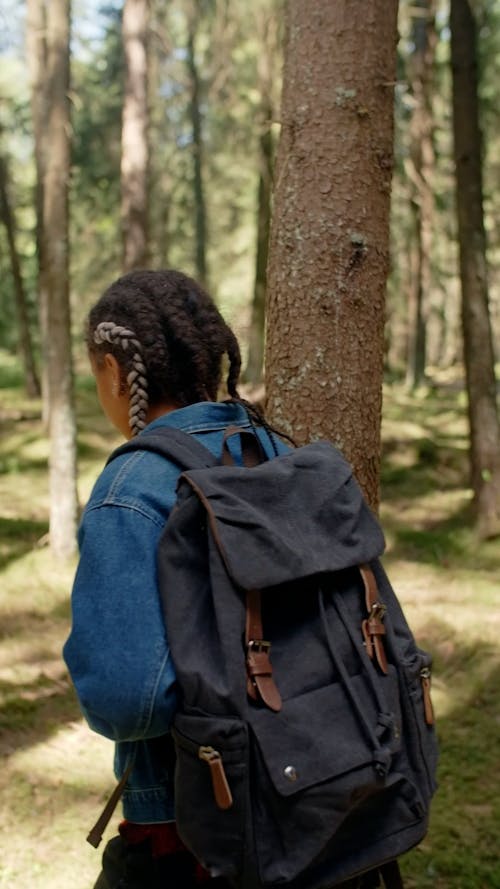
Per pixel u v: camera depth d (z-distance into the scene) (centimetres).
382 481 879
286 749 119
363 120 212
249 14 1158
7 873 284
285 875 119
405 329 2109
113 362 146
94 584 124
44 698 420
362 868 128
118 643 120
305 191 213
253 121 1516
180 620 121
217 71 1352
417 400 1398
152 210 2030
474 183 705
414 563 651
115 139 1678
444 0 1419
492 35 1095
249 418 148
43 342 1118
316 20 213
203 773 120
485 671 443
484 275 712
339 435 213
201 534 126
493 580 598
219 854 121
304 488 135
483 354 715
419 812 131
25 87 1488
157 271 151
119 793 137
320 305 212
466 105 698
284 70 221
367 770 122
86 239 1977
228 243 2562
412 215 1588
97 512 129
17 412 1216
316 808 119
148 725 120
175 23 1470
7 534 686
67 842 303
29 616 523
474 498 715
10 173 1605
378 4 212
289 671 125
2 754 364
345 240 212
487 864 293
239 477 130
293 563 124
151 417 149
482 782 347
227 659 119
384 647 136
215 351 148
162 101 1766
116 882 142
